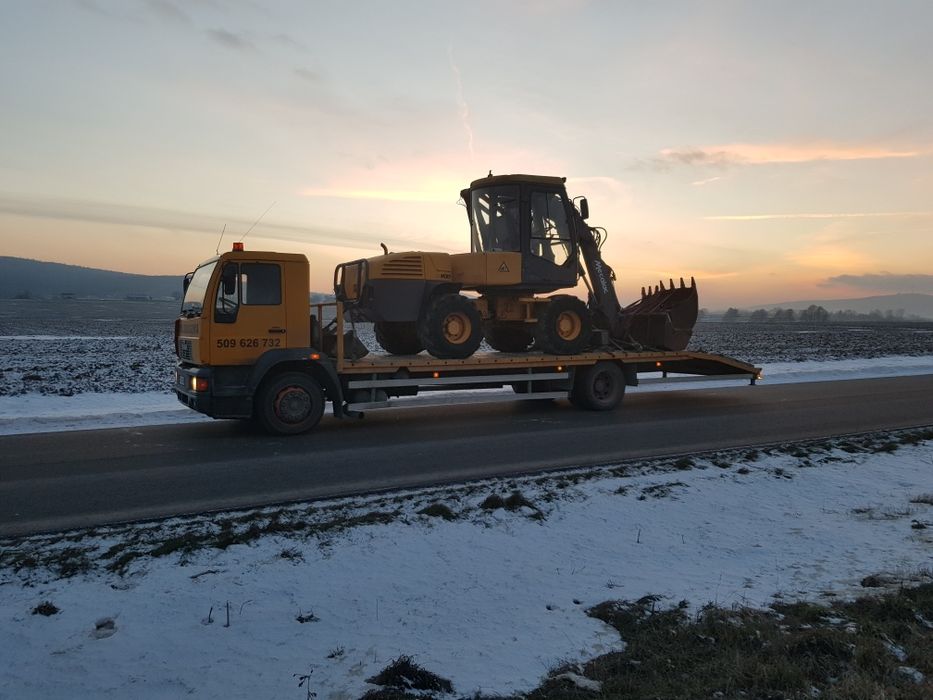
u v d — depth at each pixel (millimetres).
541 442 9906
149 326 70875
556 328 13148
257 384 10211
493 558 5285
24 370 21703
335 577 4836
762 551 5535
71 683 3432
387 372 11453
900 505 6812
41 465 8344
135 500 6770
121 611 4246
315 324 11086
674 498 6910
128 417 12188
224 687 3381
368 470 8094
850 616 4125
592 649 3840
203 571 4863
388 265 11906
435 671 3537
